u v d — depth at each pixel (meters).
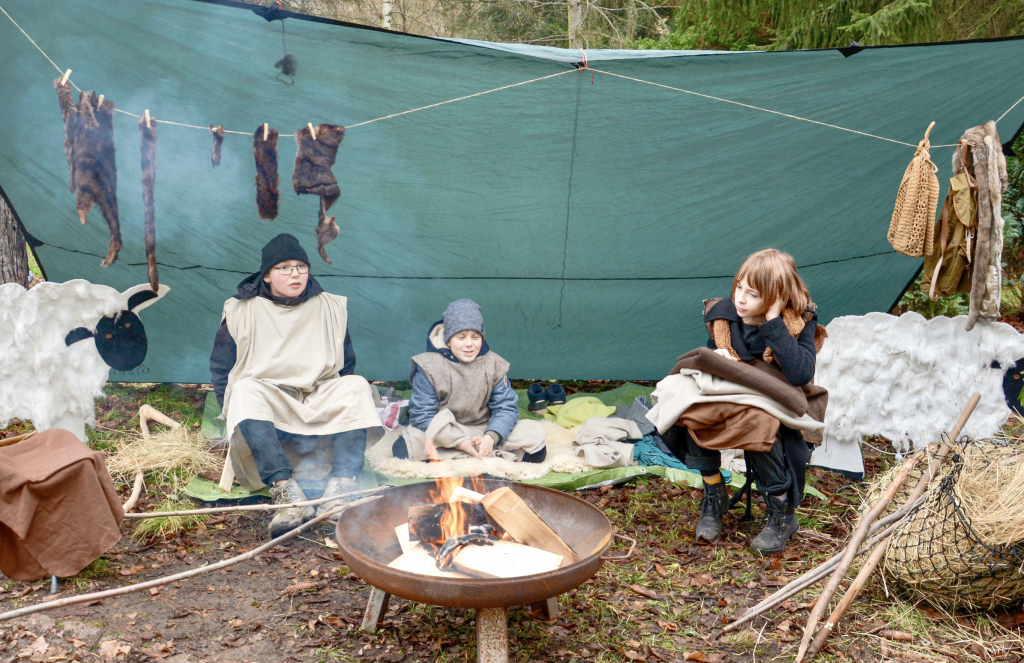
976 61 4.11
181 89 4.09
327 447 3.76
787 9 8.09
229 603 2.84
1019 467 2.89
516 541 2.56
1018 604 2.86
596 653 2.62
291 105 4.23
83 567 2.88
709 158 4.57
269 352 3.85
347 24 3.84
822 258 5.10
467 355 4.08
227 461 3.68
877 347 4.39
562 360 5.56
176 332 5.04
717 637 2.75
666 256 5.06
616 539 3.50
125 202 4.46
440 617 2.79
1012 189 6.60
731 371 3.26
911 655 2.63
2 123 4.09
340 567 3.15
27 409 3.94
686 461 3.55
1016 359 4.45
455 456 4.00
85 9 3.72
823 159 4.57
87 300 4.08
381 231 4.85
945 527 2.78
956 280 4.30
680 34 9.71
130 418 4.70
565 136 4.45
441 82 4.17
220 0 3.70
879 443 4.94
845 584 3.06
